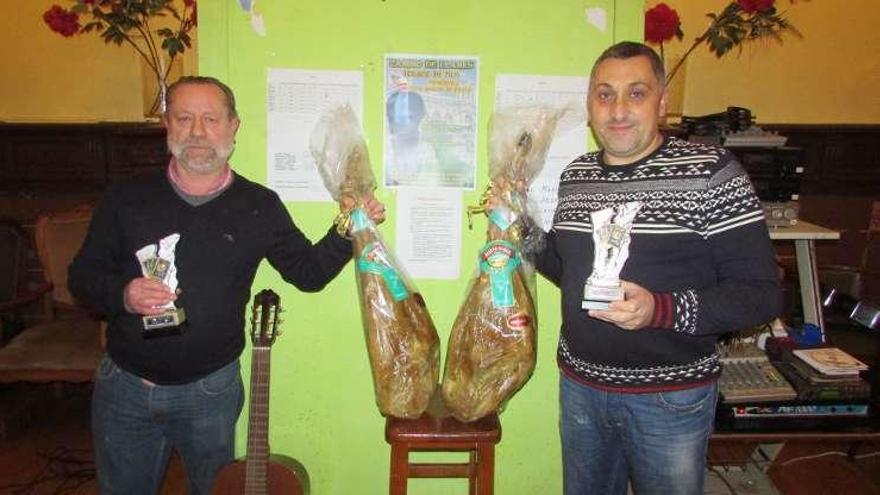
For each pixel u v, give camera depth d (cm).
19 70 335
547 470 181
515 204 144
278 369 175
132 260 146
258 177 166
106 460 153
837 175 368
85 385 322
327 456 179
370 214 148
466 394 141
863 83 366
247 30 161
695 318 117
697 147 126
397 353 142
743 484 237
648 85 123
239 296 152
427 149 166
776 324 229
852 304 233
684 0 357
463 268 171
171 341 143
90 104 340
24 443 268
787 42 364
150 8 232
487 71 163
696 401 129
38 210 341
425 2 161
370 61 162
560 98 165
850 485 243
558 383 177
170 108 141
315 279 154
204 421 152
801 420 200
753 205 121
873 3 358
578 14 162
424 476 156
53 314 282
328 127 155
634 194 127
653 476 132
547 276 156
